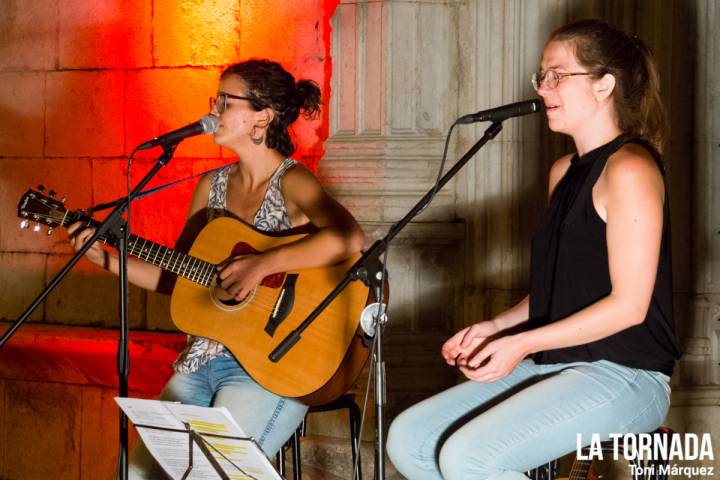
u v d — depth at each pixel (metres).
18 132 7.46
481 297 5.86
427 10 5.96
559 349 3.51
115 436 6.96
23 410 7.26
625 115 3.49
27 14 7.41
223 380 3.98
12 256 7.50
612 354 3.41
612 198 3.32
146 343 6.58
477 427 3.35
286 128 4.18
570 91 3.48
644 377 3.41
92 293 7.28
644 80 3.52
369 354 3.99
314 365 3.94
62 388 7.12
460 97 6.00
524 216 5.74
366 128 6.00
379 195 5.88
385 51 5.92
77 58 7.28
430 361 5.89
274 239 4.07
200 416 3.30
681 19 5.71
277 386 3.92
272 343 3.96
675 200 5.69
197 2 6.92
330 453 5.70
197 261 4.07
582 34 3.49
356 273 3.47
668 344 3.47
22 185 7.47
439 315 5.99
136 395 6.79
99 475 7.04
